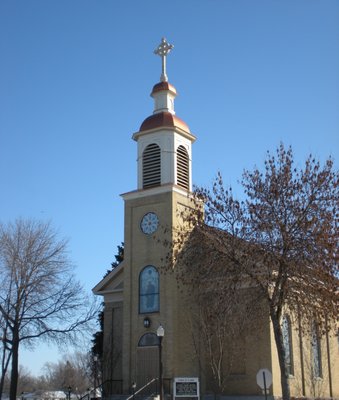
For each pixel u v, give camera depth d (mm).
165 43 42875
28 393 109562
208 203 26844
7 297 38219
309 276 24859
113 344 41219
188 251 30000
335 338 43562
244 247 25688
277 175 25844
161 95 41688
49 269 39531
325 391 40562
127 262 38844
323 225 24438
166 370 34969
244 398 34406
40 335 38312
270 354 34281
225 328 32031
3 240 39000
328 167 25625
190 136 40906
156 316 36625
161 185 38531
